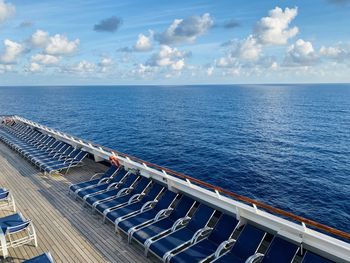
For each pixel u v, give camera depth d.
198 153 24.19
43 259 4.80
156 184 7.81
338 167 20.55
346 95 115.12
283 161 21.89
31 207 8.20
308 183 17.28
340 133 33.62
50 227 7.04
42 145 14.80
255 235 5.25
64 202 8.50
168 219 6.62
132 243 6.29
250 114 52.19
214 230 5.80
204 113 53.97
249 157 22.92
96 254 5.92
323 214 13.34
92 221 7.30
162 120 44.44
